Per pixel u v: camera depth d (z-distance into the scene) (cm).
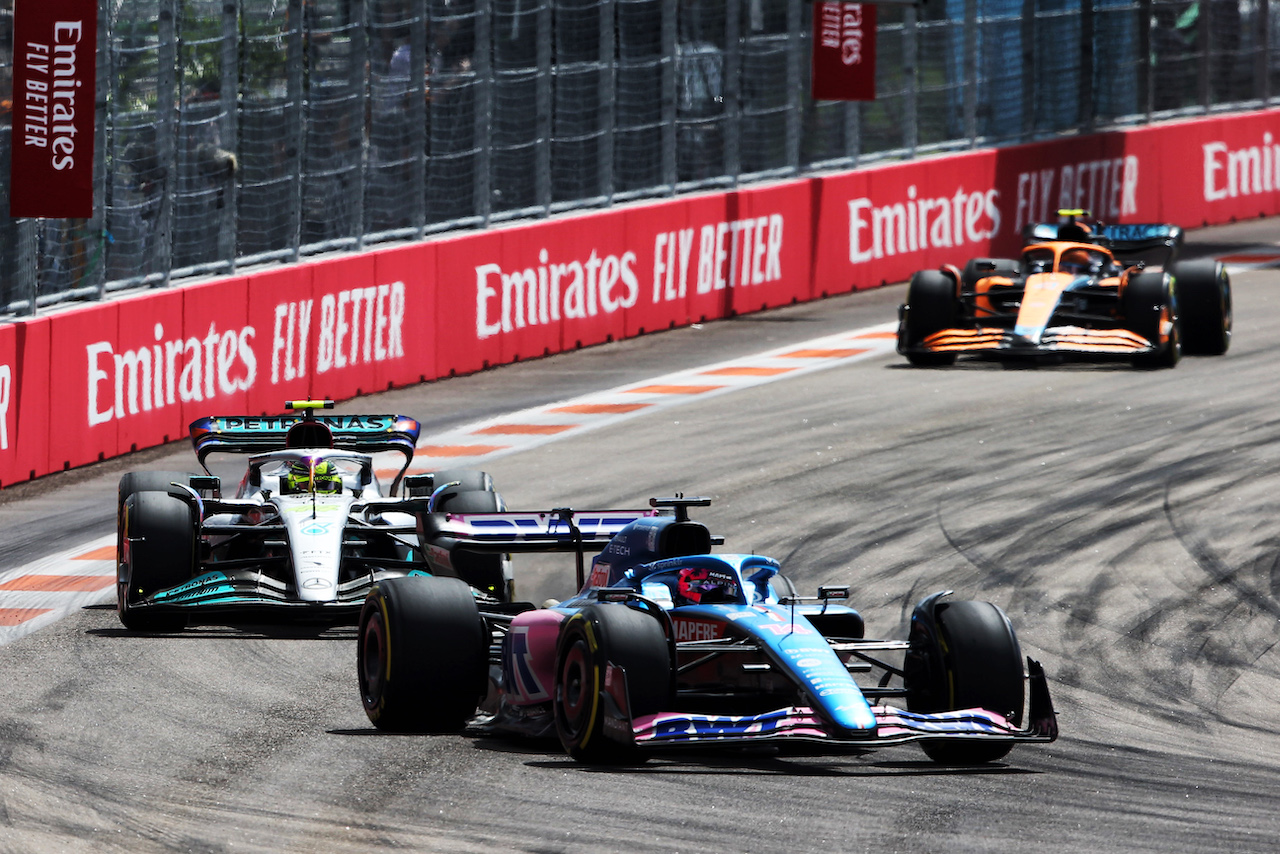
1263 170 12300
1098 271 7638
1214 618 4319
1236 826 2691
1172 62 11812
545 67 8431
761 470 5928
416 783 2894
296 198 7338
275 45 7256
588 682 2911
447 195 8056
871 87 9300
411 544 4512
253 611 4391
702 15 9169
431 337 7831
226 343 6944
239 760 3083
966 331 7562
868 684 3859
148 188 6762
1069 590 4538
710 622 3072
